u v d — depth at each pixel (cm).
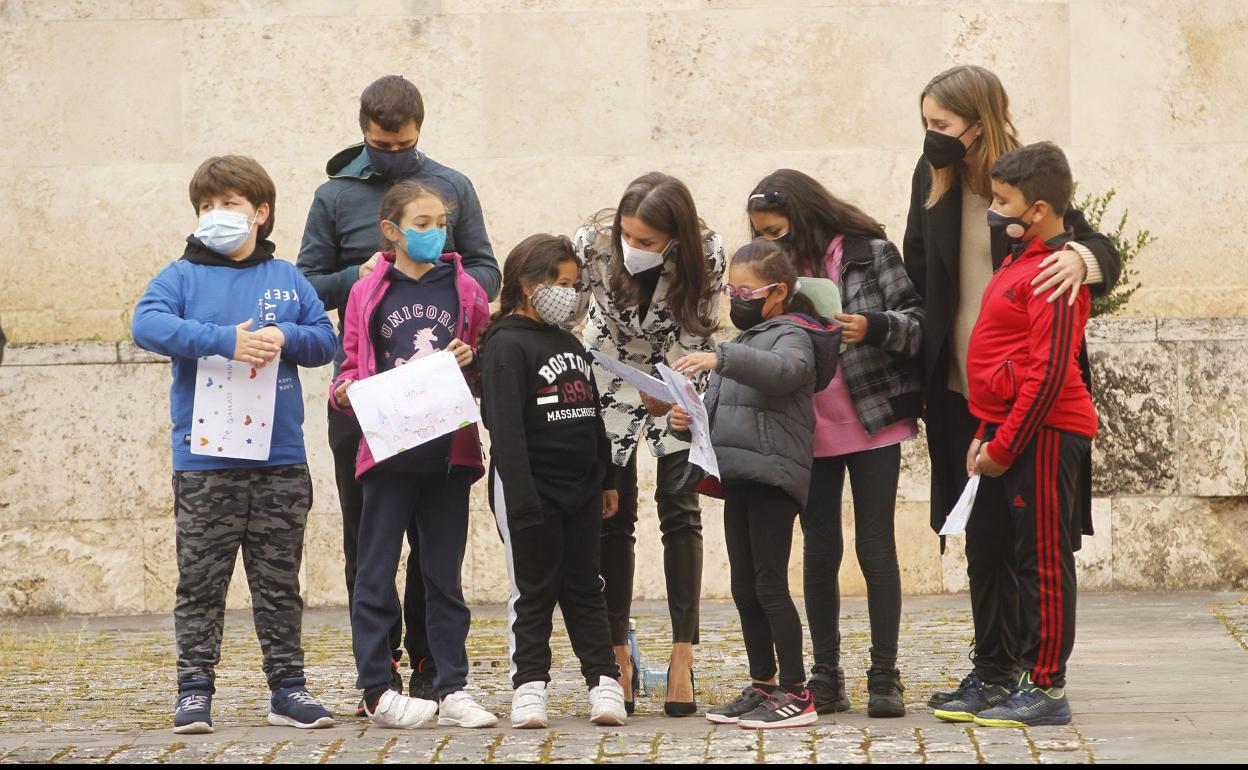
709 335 937
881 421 895
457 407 866
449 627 888
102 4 1546
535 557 861
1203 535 1433
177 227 1553
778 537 855
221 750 790
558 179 1551
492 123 1549
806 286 883
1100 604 1354
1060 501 821
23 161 1551
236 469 872
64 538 1433
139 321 854
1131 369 1433
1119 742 768
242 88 1546
